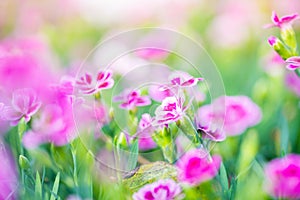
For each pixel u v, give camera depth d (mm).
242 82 1009
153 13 1498
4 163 696
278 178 675
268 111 842
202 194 664
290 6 1346
